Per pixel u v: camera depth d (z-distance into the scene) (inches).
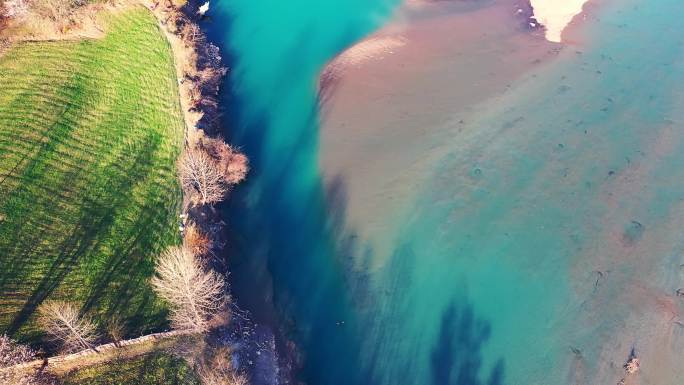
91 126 2970.0
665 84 3430.1
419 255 2699.3
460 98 3348.9
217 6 4047.7
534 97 3348.9
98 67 3289.9
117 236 2536.9
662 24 3865.7
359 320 2501.2
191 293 2150.6
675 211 2822.3
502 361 2370.8
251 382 2204.7
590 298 2536.9
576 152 3068.4
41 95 3031.5
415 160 3051.2
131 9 3654.0
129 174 2797.7
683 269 2615.7
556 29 3836.1
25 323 2167.8
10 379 1983.3
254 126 3275.1
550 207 2849.4
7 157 2704.2
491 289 2583.7
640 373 2313.0
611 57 3609.7
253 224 2829.7
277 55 3686.0
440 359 2380.7
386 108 3312.0
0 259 2331.4
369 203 2893.7
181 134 3026.6
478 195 2898.6
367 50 3668.8
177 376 2123.5
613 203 2856.8
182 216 2679.6
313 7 4020.7
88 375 2059.5
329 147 3149.6
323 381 2332.7
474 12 3978.8
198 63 3444.9
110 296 2324.1
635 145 3095.5
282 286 2600.9
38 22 3358.8
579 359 2362.2
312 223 2844.5
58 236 2471.7
